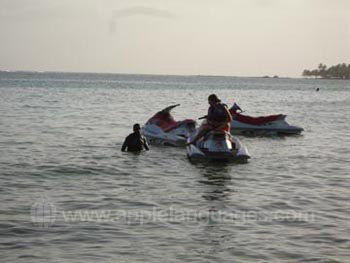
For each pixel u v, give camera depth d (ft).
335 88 546.67
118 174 54.29
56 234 33.42
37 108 149.28
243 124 97.81
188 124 77.87
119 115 132.26
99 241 32.24
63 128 97.66
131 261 29.09
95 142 78.79
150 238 32.94
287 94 341.21
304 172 57.36
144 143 71.82
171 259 29.50
